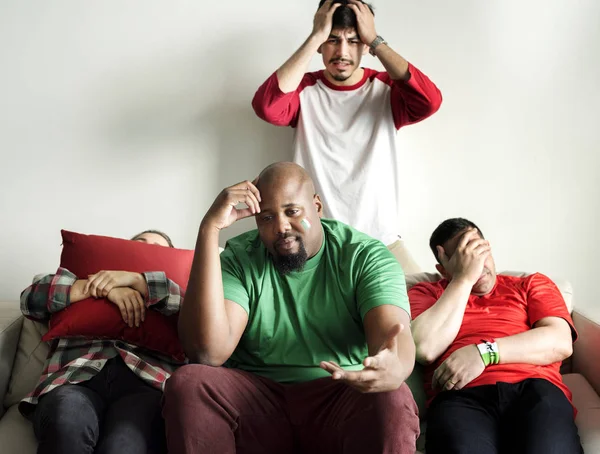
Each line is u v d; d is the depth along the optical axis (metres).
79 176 3.17
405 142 3.16
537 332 2.22
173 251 2.42
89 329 2.18
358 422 1.74
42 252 3.19
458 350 2.20
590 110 3.14
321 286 2.00
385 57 2.83
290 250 1.92
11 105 3.14
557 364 2.28
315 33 2.81
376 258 1.99
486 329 2.28
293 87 2.85
